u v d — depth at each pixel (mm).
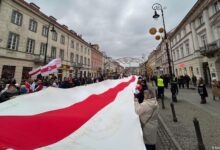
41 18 22672
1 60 16188
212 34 17172
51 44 25031
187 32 23516
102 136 1363
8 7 17141
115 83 5383
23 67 19047
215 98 10117
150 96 2705
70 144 1254
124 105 2264
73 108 2021
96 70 48938
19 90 6809
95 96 2883
